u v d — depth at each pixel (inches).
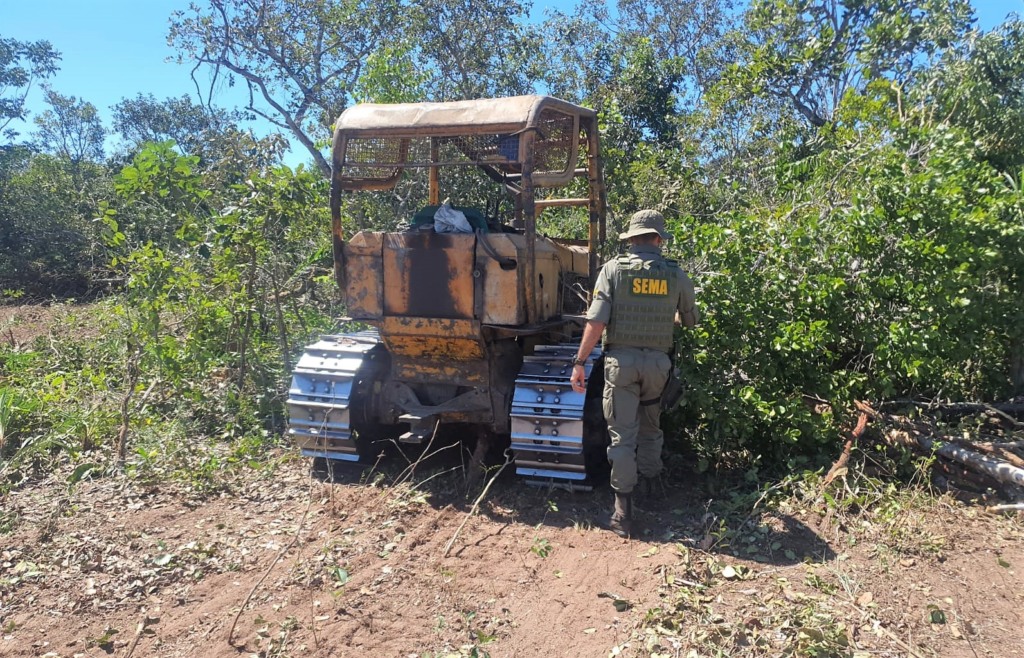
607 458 177.9
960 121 287.9
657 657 116.3
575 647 121.4
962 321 200.8
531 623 128.6
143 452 195.6
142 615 131.6
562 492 182.1
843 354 214.8
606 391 161.6
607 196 340.8
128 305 270.7
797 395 191.5
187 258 268.2
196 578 142.9
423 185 369.4
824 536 155.6
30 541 157.2
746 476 180.2
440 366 185.0
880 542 152.1
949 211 190.5
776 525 160.4
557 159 214.4
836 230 207.6
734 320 195.0
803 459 183.6
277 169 259.9
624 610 131.0
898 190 195.3
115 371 285.1
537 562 149.8
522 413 171.6
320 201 275.4
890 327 186.4
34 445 199.3
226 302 264.8
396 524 165.0
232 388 251.8
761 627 123.9
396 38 572.4
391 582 141.3
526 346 198.5
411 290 174.2
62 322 390.0
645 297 157.0
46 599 136.5
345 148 177.9
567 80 618.2
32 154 947.3
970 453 178.5
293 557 151.0
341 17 600.1
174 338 259.0
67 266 669.9
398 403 189.9
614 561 148.8
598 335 158.4
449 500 180.9
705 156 397.7
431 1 553.9
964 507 169.6
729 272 199.2
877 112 281.7
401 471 197.2
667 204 343.3
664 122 548.4
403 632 126.0
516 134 166.4
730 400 185.9
